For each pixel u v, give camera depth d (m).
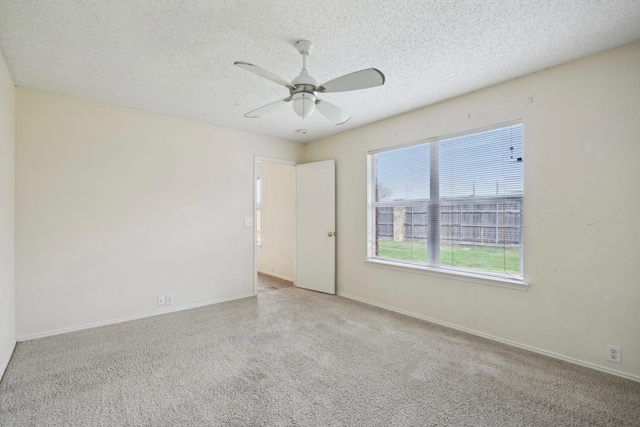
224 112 3.50
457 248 3.18
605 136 2.23
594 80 2.28
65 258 2.97
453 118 3.12
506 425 1.71
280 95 3.03
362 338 2.87
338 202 4.42
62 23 1.90
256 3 1.72
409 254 3.61
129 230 3.33
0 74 2.20
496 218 2.88
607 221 2.23
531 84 2.59
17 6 1.73
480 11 1.80
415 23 1.91
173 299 3.64
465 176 3.10
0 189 2.21
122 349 2.63
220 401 1.92
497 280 2.77
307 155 4.96
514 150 2.74
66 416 1.77
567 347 2.42
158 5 1.74
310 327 3.15
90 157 3.11
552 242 2.48
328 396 1.97
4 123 2.33
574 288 2.38
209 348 2.66
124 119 3.30
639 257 2.11
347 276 4.29
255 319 3.38
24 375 2.20
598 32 2.00
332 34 2.02
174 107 3.34
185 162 3.73
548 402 1.90
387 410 1.83
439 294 3.25
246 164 4.30
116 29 1.96
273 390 2.04
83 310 3.06
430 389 2.05
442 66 2.46
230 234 4.12
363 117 3.71
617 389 2.03
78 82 2.72
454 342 2.78
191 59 2.34
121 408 1.84
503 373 2.24
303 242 4.79
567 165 2.40
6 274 2.38
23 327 2.77
